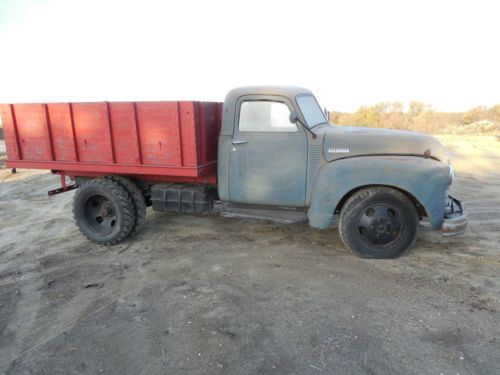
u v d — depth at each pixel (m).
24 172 11.46
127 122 4.73
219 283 3.93
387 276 3.90
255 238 5.18
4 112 5.12
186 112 4.47
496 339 2.87
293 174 4.48
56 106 4.94
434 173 3.99
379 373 2.58
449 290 3.58
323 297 3.56
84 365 2.82
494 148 13.62
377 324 3.11
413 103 27.11
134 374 2.70
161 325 3.25
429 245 4.65
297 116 4.22
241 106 4.58
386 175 4.05
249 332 3.08
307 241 4.99
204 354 2.85
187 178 5.06
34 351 3.01
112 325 3.29
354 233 4.26
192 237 5.32
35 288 4.06
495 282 3.70
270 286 3.81
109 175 5.28
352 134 4.32
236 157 4.66
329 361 2.71
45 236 5.69
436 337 2.92
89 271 4.41
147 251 4.91
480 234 4.98
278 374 2.61
